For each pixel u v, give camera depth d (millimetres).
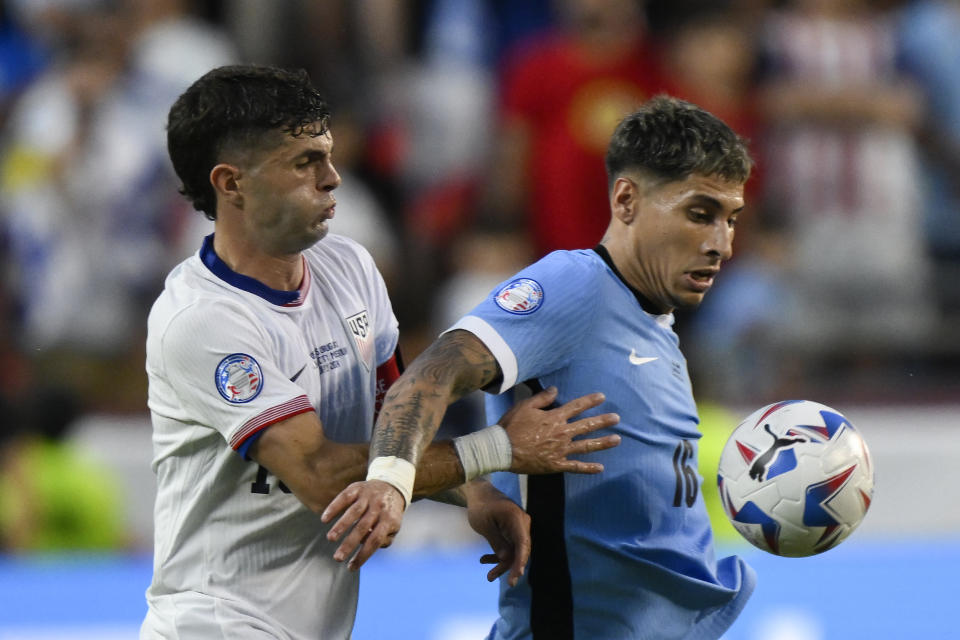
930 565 20047
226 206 11867
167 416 12055
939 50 32406
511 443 11328
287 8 32469
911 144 31797
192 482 12117
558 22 34562
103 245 30328
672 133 11773
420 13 34438
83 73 31391
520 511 11938
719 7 31203
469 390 11398
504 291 11703
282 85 11664
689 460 12523
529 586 12289
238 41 32906
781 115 31250
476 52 34531
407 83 33281
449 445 11312
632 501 12062
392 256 30719
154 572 12539
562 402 11945
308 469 11398
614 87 30234
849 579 19891
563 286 11727
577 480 11992
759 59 31859
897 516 27719
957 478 27703
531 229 30625
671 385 12328
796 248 30484
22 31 33625
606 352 11953
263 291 11984
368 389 12570
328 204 11805
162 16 32812
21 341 29547
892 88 31812
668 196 11797
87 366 29453
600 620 12266
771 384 29125
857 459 12078
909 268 30875
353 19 33125
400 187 32406
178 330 11703
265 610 12062
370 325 12688
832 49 32031
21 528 24812
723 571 13086
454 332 11492
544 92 30438
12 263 30359
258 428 11477
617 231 12211
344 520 10492
